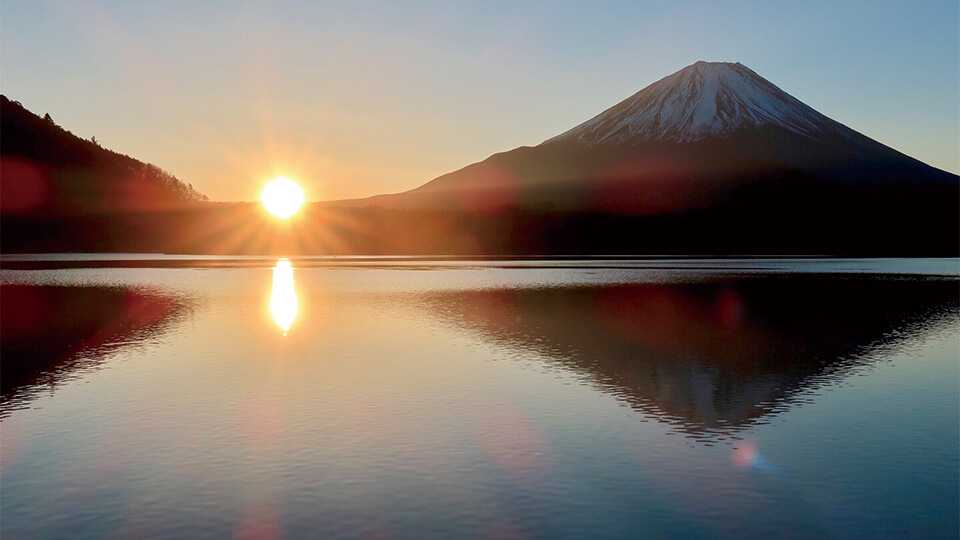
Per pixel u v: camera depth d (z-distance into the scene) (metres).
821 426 18.16
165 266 97.44
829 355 28.23
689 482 14.27
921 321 38.88
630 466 15.12
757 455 15.88
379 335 33.09
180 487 13.91
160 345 30.19
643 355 28.00
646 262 117.62
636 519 12.56
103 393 21.33
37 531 12.11
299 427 17.80
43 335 32.94
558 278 73.69
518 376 23.91
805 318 40.00
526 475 14.59
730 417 18.97
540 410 19.56
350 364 25.95
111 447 16.23
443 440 16.78
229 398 20.78
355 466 15.05
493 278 73.12
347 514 12.73
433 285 63.62
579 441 16.81
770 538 11.86
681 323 37.62
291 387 22.17
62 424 18.05
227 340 31.58
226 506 13.06
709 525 12.33
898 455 15.92
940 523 12.44
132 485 14.02
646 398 20.94
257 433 17.28
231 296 52.47
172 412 19.20
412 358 27.22
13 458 15.52
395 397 20.97
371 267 97.50
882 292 57.31
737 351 29.03
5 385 22.42
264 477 14.41
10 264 100.81
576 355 27.95
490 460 15.45
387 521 12.47
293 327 35.75
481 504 13.16
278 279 71.38
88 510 12.91
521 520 12.51
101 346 29.92
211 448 16.19
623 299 50.38
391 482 14.19
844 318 40.19
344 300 49.56
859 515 12.76
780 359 27.27
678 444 16.64
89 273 80.06
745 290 58.62
